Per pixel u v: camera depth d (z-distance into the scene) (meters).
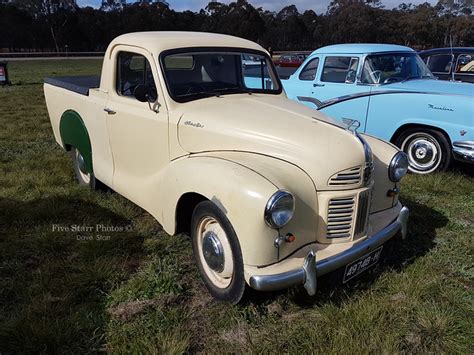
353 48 6.74
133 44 3.88
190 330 2.85
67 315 2.95
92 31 68.31
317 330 2.80
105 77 4.32
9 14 65.81
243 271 2.75
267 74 4.31
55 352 2.62
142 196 3.94
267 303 3.08
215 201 2.79
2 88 17.34
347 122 3.27
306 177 2.91
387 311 2.97
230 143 3.25
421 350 2.68
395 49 6.89
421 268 3.54
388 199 3.55
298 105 3.82
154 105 3.68
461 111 5.58
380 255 3.43
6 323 2.80
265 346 2.68
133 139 3.97
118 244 3.91
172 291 3.23
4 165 6.27
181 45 3.76
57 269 3.54
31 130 9.02
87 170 5.10
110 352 2.64
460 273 3.56
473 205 5.04
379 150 3.62
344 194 2.93
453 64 8.32
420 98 5.90
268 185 2.62
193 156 3.36
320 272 2.75
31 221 4.40
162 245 3.94
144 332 2.80
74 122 5.02
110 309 3.04
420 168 6.14
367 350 2.56
